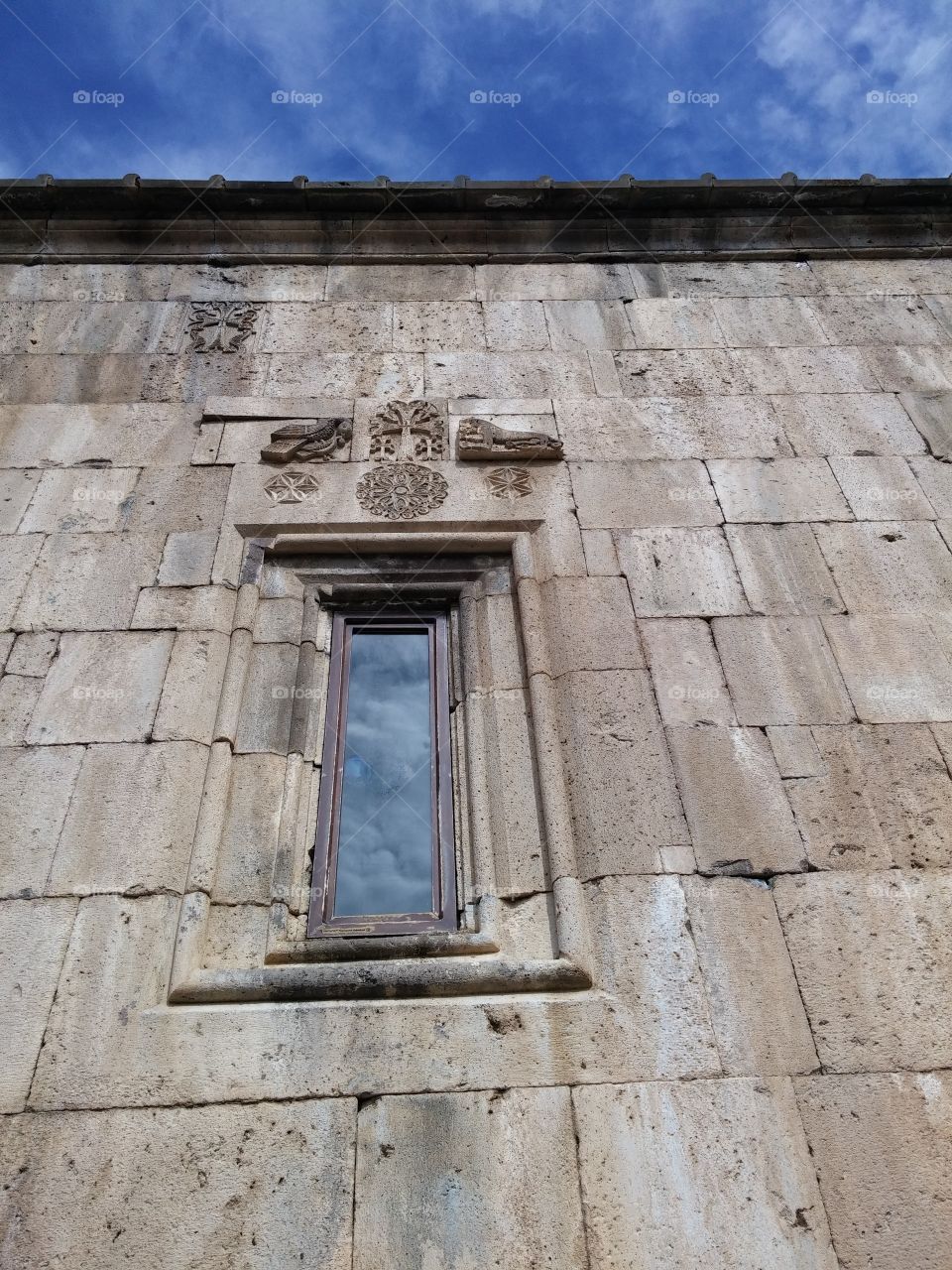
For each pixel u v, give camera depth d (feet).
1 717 11.82
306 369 17.52
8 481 15.12
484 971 9.63
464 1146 8.50
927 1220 8.20
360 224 20.45
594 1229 8.07
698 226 20.84
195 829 10.80
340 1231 8.00
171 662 12.51
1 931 9.80
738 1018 9.42
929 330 19.02
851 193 20.83
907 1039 9.32
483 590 14.01
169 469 15.44
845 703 12.39
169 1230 7.97
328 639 13.52
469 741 12.12
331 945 9.93
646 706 12.24
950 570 14.24
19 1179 8.19
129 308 18.85
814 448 16.20
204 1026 9.16
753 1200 8.27
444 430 16.25
